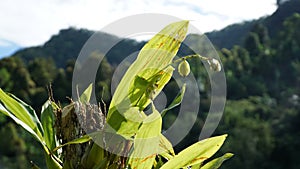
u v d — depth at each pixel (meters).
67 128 1.10
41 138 1.19
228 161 23.97
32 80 21.31
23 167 19.80
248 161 24.09
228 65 30.27
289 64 31.02
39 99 20.31
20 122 1.16
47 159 1.13
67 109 1.09
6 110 1.17
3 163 19.91
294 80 30.30
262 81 30.47
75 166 1.10
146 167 1.14
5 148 20.19
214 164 1.16
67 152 1.10
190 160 1.16
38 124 1.22
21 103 1.23
